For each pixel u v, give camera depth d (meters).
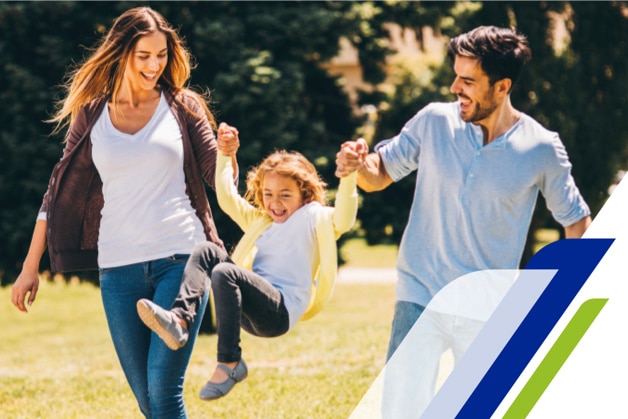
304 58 14.38
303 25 14.05
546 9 16.66
